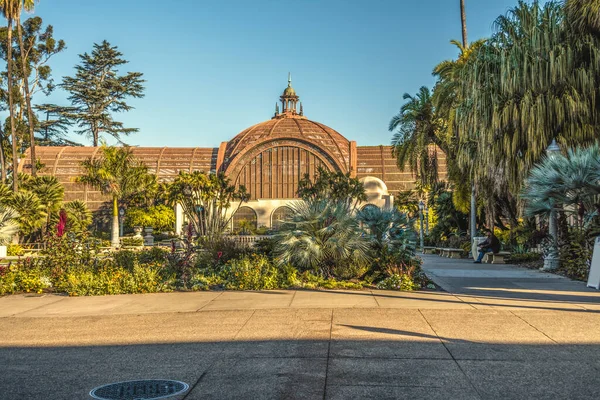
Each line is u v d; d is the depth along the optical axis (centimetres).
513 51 2103
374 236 1759
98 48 9850
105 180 5012
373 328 955
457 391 623
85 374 718
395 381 662
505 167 2258
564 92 2045
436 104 3145
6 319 1149
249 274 1550
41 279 1633
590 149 1784
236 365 743
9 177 7556
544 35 2039
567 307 1117
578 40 2039
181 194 4541
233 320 1063
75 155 8425
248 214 7725
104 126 9756
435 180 4059
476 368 708
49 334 982
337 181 5256
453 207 4234
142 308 1239
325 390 633
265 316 1094
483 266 2261
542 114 2038
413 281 1505
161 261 1967
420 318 1035
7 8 4478
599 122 2073
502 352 782
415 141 3659
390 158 8650
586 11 1919
